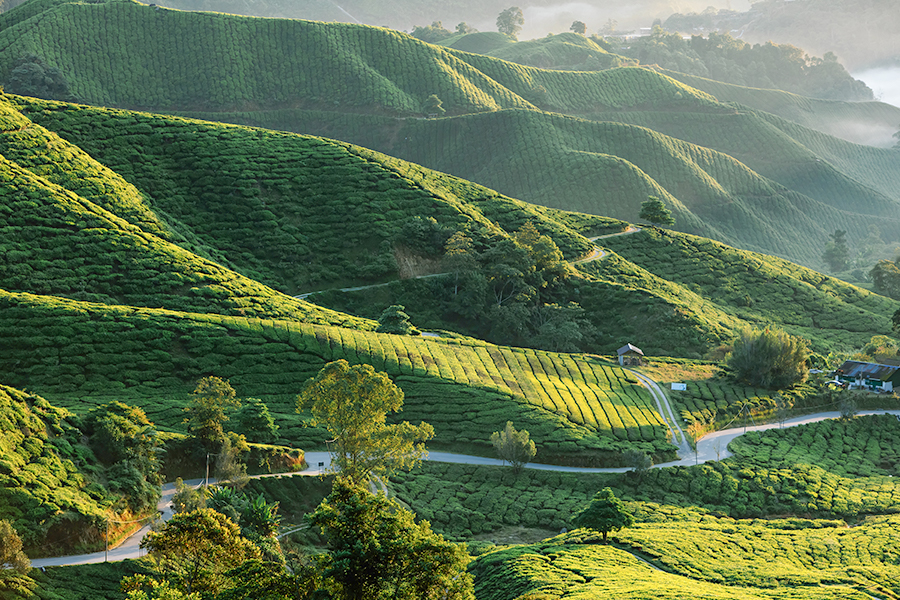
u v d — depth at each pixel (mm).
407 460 91000
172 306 140250
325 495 94062
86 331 121188
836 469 116875
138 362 119375
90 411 93438
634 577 65562
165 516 81875
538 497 102750
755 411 133125
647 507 100438
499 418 119062
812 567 77938
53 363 115062
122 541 75625
